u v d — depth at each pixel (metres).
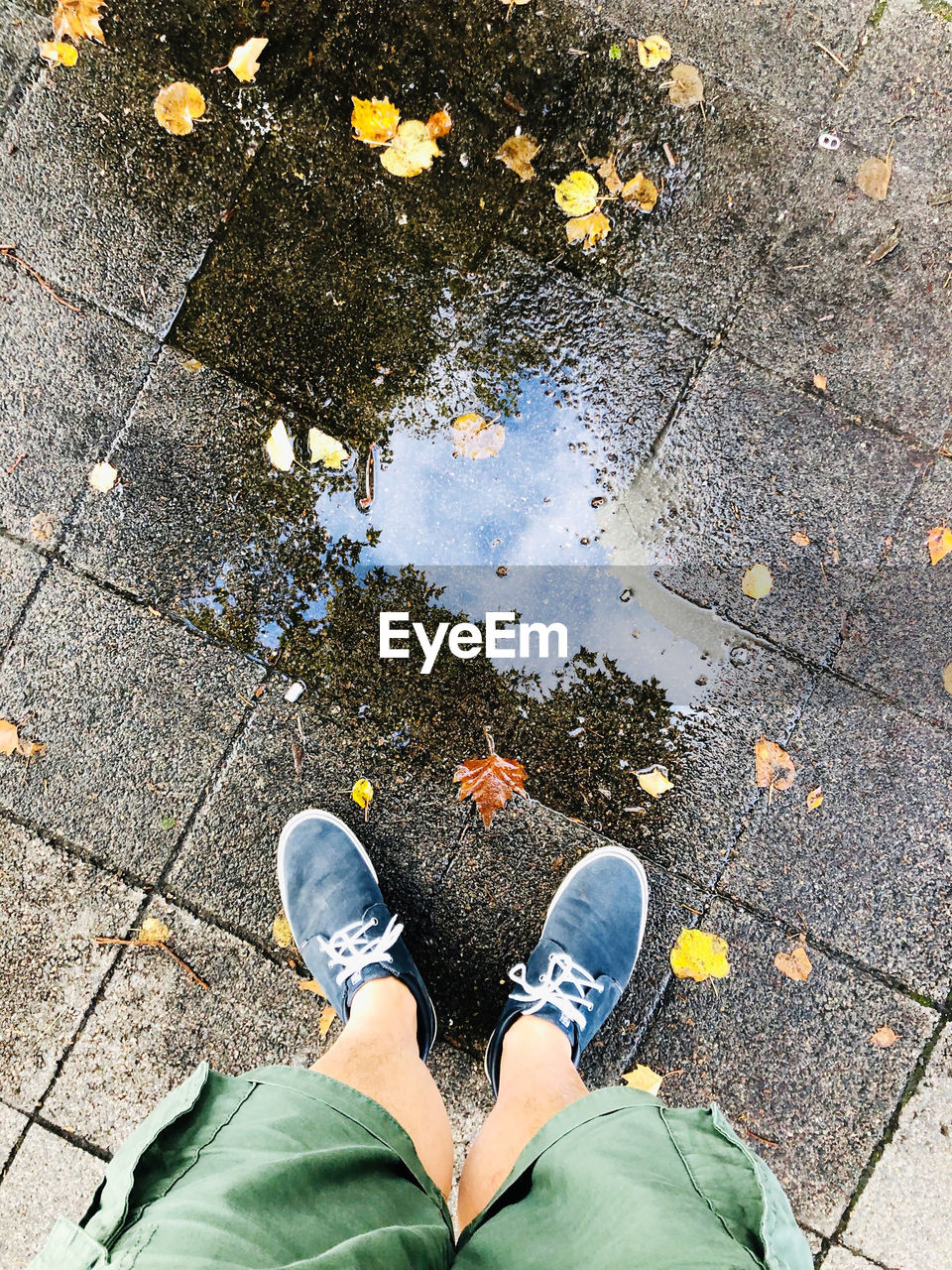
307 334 1.82
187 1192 0.90
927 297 1.83
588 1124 1.12
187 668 1.80
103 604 1.81
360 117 1.81
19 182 1.83
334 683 1.80
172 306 1.83
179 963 1.74
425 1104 1.38
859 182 1.82
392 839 1.77
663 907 1.76
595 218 1.82
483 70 1.81
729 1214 0.93
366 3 1.80
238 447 1.83
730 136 1.82
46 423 1.83
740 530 1.83
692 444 1.83
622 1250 0.87
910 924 1.76
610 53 1.81
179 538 1.82
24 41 1.83
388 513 1.83
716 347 1.83
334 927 1.68
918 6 1.81
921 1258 1.65
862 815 1.78
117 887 1.76
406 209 1.82
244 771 1.78
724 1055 1.73
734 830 1.78
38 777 1.78
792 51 1.81
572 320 1.83
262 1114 1.06
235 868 1.76
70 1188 1.67
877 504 1.82
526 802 1.78
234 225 1.83
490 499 1.83
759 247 1.83
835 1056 1.73
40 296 1.83
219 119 1.82
